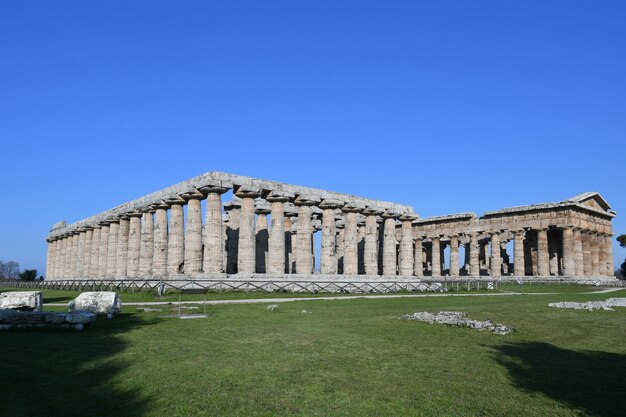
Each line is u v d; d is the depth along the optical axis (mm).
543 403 12219
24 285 75875
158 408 11391
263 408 11539
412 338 20828
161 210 54938
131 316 26188
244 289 45938
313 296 43938
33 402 11586
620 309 32406
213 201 48812
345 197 60219
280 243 53125
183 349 17594
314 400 12172
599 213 83688
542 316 28328
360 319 26828
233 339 19859
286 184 54281
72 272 79062
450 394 12836
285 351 17688
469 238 93125
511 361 16609
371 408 11688
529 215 81438
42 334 19750
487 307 33938
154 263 54281
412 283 60062
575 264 77188
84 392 12438
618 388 13516
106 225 68000
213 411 11273
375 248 63531
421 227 95000
